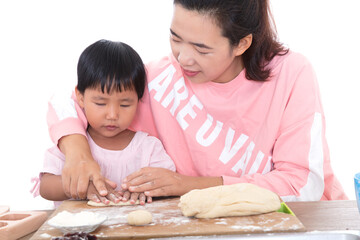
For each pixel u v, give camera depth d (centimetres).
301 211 122
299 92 151
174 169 158
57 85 353
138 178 135
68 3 348
